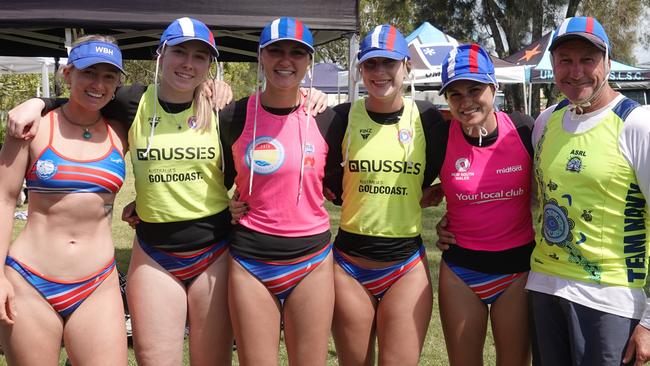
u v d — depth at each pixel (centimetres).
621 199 283
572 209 291
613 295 284
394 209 338
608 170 281
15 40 750
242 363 335
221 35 651
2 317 288
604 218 285
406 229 340
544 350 309
